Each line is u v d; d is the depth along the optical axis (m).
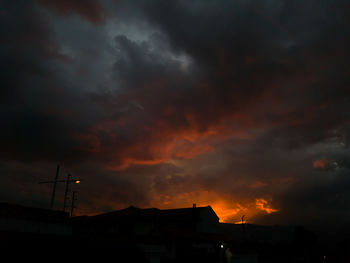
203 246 30.66
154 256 20.98
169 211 41.81
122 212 39.41
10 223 19.45
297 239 59.28
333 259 49.62
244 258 33.88
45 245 14.94
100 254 16.97
